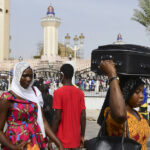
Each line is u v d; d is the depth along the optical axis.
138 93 2.20
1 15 56.50
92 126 9.32
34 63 41.72
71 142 3.98
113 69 1.95
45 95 5.80
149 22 17.06
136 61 1.93
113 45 2.03
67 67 4.25
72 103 4.09
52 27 55.00
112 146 1.98
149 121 2.69
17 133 2.98
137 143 1.95
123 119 1.89
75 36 44.03
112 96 1.90
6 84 20.70
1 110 2.98
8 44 57.94
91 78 17.25
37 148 2.85
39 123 3.16
